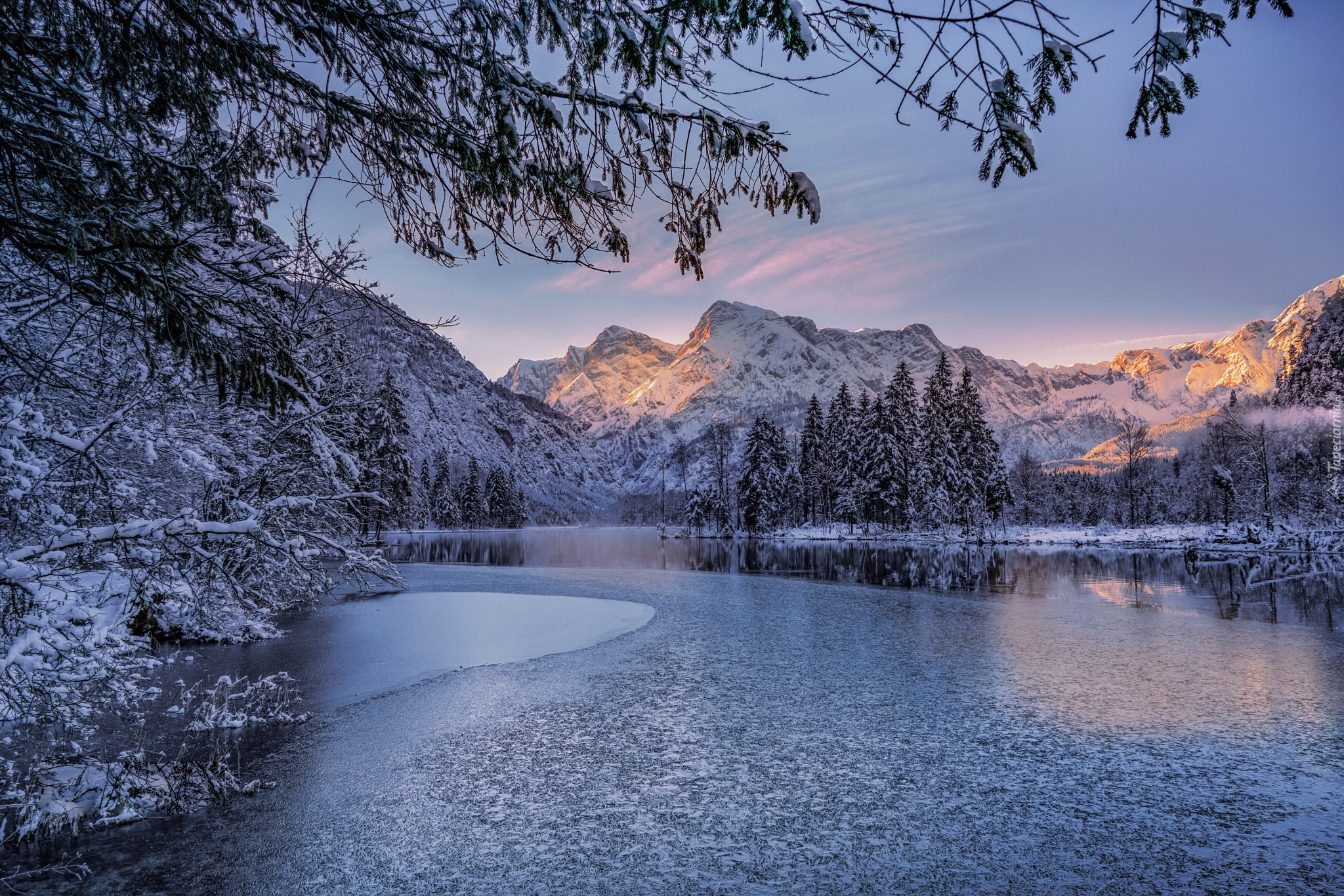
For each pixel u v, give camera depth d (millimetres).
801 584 26781
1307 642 14602
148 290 3279
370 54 2971
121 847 5707
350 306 3869
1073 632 15875
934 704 9906
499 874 5352
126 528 4336
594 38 2898
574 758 7742
